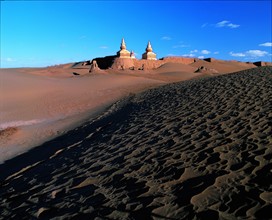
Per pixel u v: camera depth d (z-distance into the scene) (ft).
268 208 12.49
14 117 68.33
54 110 75.97
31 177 25.52
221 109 33.63
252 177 15.39
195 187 15.51
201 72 222.28
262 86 42.68
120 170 20.66
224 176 16.10
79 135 41.91
